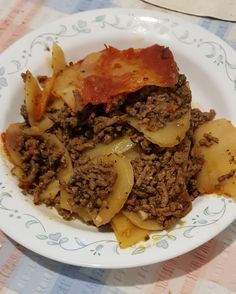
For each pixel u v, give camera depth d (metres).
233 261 0.27
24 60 0.33
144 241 0.26
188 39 0.33
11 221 0.26
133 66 0.30
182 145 0.29
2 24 0.38
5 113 0.31
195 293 0.26
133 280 0.26
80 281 0.27
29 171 0.29
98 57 0.31
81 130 0.30
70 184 0.28
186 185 0.28
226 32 0.37
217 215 0.26
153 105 0.29
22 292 0.26
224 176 0.27
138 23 0.34
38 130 0.30
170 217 0.27
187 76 0.33
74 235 0.26
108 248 0.25
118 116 0.29
